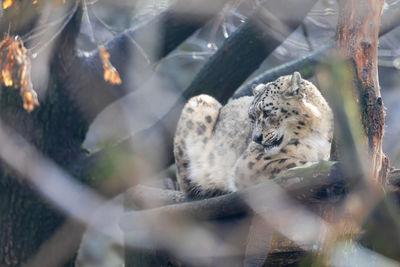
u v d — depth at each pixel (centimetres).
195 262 1293
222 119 1552
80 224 1537
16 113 1483
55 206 1510
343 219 995
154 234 1367
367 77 1028
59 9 1311
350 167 932
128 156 1523
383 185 1012
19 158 1485
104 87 1541
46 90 1488
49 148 1526
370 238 1025
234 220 1235
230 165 1477
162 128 1575
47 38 1351
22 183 1503
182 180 1562
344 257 1013
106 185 1516
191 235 1277
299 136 1347
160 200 1555
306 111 1334
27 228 1523
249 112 1390
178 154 1562
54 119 1520
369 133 1003
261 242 1147
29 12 1288
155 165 1565
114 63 1542
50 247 1531
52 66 1477
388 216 984
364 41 1038
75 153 1552
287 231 1070
